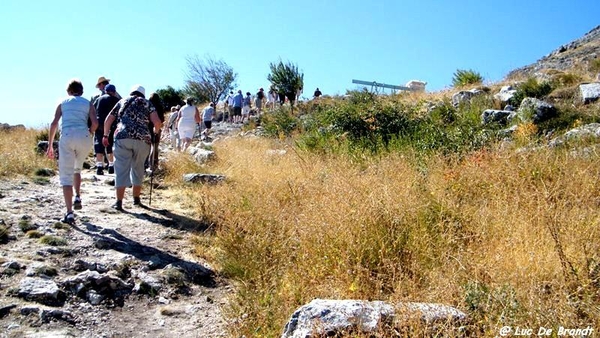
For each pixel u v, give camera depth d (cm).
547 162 723
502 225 535
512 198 624
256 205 684
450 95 1590
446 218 554
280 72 2814
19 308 400
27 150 1083
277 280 474
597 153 755
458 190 678
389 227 520
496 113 1141
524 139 899
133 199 768
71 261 506
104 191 852
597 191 629
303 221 577
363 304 351
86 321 411
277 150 1312
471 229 534
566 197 609
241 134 2119
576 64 1619
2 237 536
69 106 625
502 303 355
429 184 704
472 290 375
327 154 1098
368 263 472
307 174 873
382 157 941
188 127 1466
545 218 529
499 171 704
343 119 1287
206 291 498
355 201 577
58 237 554
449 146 952
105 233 605
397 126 1219
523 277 406
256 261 536
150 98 895
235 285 513
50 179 898
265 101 3044
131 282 487
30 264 475
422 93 1805
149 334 406
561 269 418
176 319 436
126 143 720
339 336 325
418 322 327
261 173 938
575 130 912
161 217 709
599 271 405
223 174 1014
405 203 573
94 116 645
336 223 526
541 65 2036
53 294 427
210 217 707
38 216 630
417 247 486
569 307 350
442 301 381
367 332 324
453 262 451
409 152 960
